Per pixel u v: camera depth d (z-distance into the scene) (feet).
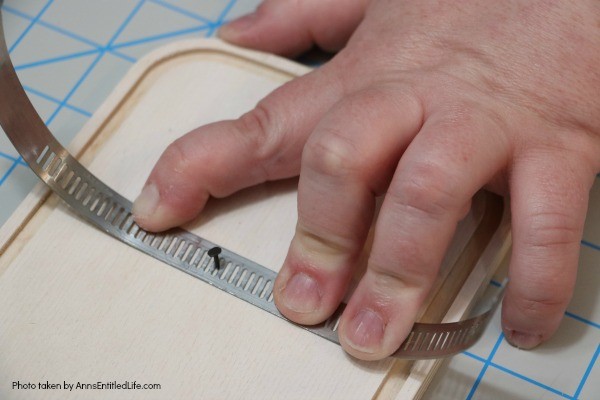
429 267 2.22
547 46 2.56
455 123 2.29
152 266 2.57
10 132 2.48
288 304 2.40
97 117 2.90
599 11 2.59
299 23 3.17
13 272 2.55
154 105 2.96
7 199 2.96
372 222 2.59
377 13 2.85
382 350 2.27
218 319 2.47
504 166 2.39
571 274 2.34
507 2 2.64
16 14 3.50
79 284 2.52
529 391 2.53
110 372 2.36
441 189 2.13
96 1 3.55
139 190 2.75
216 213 2.71
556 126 2.47
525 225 2.31
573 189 2.36
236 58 3.12
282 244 2.64
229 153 2.59
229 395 2.33
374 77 2.63
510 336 2.57
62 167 2.65
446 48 2.62
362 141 2.22
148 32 3.47
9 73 2.41
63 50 3.40
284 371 2.37
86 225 2.65
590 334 2.61
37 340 2.42
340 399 2.33
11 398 2.31
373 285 2.27
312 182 2.24
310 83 2.69
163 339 2.42
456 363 2.59
